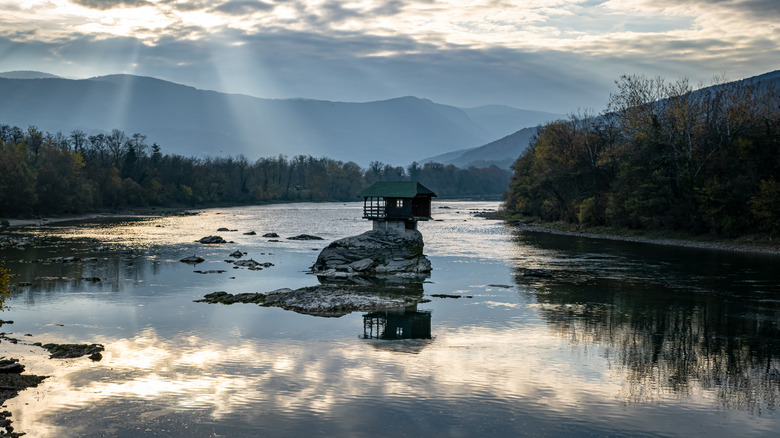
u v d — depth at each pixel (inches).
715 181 3814.0
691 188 3971.5
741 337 1614.2
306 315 1881.2
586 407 1123.3
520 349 1503.4
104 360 1384.1
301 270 2869.1
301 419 1056.2
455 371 1326.3
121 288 2320.4
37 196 6264.8
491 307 2004.2
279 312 1923.0
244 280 2551.7
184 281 2508.6
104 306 1983.3
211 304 2037.4
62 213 6919.3
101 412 1079.6
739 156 3831.2
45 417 1053.2
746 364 1381.6
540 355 1451.8
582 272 2773.1
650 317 1847.9
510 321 1803.6
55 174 6648.6
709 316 1857.8
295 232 5196.9
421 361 1398.9
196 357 1418.6
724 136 3941.9
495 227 5802.2
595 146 5032.0
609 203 4722.0
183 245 3981.3
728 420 1069.8
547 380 1269.7
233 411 1090.7
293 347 1513.3
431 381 1259.2
